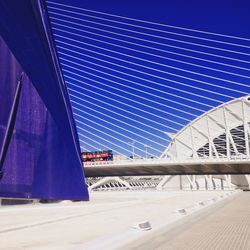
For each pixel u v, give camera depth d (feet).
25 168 39.75
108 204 102.94
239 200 102.58
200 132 375.86
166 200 116.78
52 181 43.52
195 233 35.17
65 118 47.75
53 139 44.83
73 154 48.44
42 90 44.01
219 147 364.38
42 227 45.06
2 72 38.60
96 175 344.28
